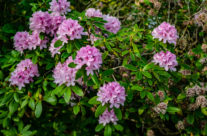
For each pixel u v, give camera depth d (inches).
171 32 74.0
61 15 87.4
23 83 82.3
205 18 92.7
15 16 122.6
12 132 92.2
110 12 118.6
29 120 116.0
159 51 76.2
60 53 81.8
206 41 105.8
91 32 81.2
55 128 122.5
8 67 99.3
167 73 74.1
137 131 139.8
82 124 130.6
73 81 74.3
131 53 78.0
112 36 80.9
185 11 107.8
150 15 105.0
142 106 92.4
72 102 85.9
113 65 100.8
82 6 131.9
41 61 86.8
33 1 100.5
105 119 83.3
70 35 69.3
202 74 102.3
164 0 104.8
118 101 68.7
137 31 81.3
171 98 84.9
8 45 113.6
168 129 119.1
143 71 74.8
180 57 102.2
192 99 88.7
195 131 95.5
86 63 64.3
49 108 123.5
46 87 85.2
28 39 84.7
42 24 79.0
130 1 116.0
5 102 80.7
